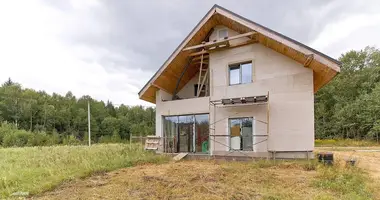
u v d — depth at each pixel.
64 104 65.62
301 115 11.20
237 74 13.23
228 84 13.29
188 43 13.74
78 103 66.25
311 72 11.16
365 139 30.58
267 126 11.62
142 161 11.52
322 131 35.78
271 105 11.91
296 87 11.43
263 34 11.38
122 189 6.72
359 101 32.28
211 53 13.98
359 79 36.00
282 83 11.77
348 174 7.67
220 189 6.43
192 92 16.55
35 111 56.47
